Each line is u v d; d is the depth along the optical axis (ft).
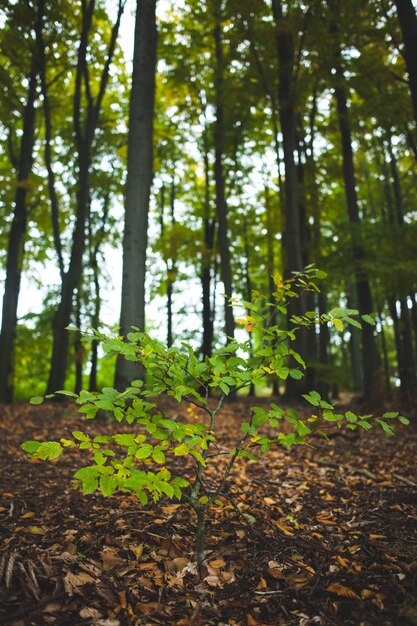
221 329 59.31
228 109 42.16
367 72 31.48
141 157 22.52
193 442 6.01
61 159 44.78
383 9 27.25
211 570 6.76
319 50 29.35
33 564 6.35
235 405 33.14
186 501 9.93
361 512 9.59
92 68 37.27
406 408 26.48
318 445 17.31
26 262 45.85
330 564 7.13
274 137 49.01
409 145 38.78
